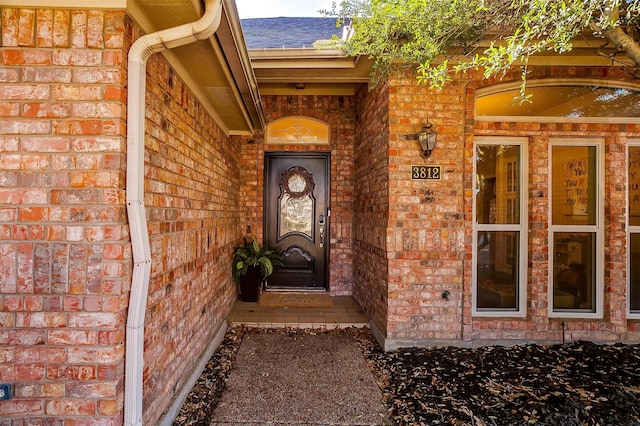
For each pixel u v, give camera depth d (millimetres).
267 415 2498
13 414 1660
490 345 3738
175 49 2344
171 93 2383
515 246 3930
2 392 1646
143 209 1809
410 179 3684
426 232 3686
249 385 2910
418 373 3123
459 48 3311
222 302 4164
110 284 1686
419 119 3684
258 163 5617
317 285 5758
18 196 1676
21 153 1677
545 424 2373
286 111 5586
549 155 3902
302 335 4098
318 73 4215
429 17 2746
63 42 1687
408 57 2947
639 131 3820
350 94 5480
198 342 3102
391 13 2764
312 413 2529
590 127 3812
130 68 1761
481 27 2885
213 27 1878
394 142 3684
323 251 5750
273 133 5633
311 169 5758
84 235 1687
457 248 3689
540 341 3773
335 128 5613
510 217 3936
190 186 2814
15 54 1677
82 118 1693
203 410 2539
